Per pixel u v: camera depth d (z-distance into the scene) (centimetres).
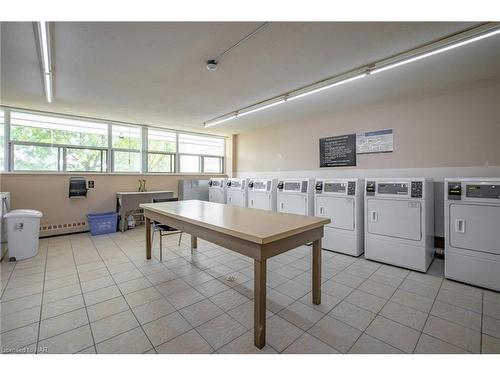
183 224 264
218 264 331
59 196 475
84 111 458
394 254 323
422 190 301
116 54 246
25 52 239
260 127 612
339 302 233
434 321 202
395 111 389
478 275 259
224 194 607
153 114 483
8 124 427
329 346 175
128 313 214
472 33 205
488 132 309
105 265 325
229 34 213
